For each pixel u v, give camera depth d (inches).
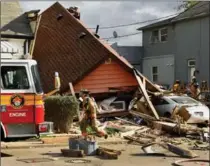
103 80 875.4
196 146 595.2
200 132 676.1
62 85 849.5
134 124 795.4
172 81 1448.1
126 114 870.4
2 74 492.7
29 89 501.4
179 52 1418.6
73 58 888.3
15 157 473.7
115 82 884.6
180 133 690.2
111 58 868.0
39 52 949.2
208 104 980.6
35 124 503.8
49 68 900.6
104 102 870.4
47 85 864.3
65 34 946.1
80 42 907.4
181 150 504.1
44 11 1037.2
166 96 868.0
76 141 502.3
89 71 853.2
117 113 865.5
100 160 465.4
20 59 502.9
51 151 519.8
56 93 784.9
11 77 497.0
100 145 579.2
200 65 1334.9
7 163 435.8
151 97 881.5
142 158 485.7
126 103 887.1
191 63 1379.2
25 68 501.7
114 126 737.0
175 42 1434.5
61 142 571.5
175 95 887.7
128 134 675.4
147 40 1572.3
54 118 655.8
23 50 727.7
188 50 1382.9
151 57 1552.7
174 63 1440.7
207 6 1347.2
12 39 723.4
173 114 789.9
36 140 565.3
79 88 857.5
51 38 960.9
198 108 799.7
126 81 895.1
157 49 1524.4
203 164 456.8
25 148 533.0
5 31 716.0
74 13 1001.5
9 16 739.4
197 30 1348.4
